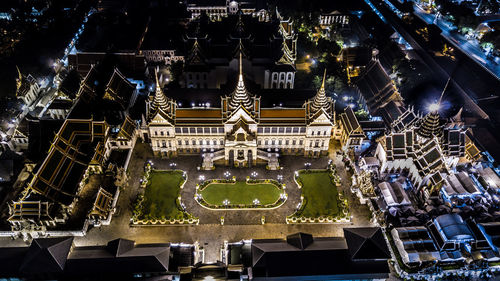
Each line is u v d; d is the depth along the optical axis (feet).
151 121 389.60
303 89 472.85
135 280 281.54
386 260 290.35
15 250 294.46
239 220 354.54
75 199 354.95
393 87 462.60
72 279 280.72
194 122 398.21
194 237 338.13
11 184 380.58
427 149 368.89
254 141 396.57
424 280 308.40
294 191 384.88
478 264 312.91
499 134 458.50
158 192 378.12
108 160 403.75
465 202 362.12
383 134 439.22
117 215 354.74
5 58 585.22
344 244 302.86
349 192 385.70
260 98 423.23
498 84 556.51
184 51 576.61
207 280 277.23
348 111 435.94
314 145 418.51
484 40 636.89
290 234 342.23
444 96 511.40
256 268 283.18
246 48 496.23
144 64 517.96
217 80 511.40
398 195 360.28
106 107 446.19
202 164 409.08
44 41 634.02
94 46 596.70
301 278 281.74
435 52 630.74
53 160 347.36
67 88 468.75
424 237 319.68
